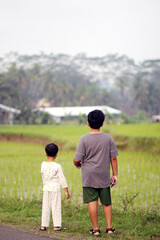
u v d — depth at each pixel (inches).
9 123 3304.6
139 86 5113.2
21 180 594.2
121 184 577.9
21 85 5364.2
